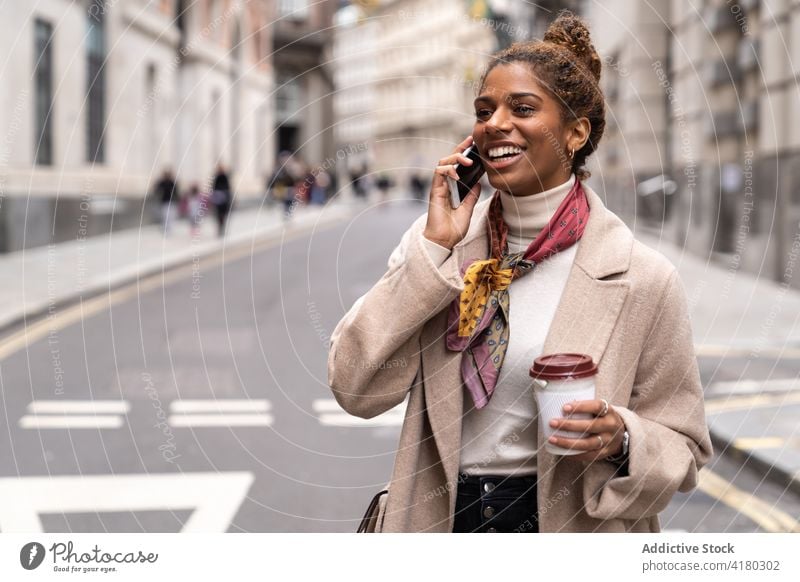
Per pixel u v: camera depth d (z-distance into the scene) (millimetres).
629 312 1436
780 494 4188
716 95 13711
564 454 1332
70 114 16016
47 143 15500
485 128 1428
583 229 1478
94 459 4461
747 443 4703
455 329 1464
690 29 14930
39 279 11398
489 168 1443
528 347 1466
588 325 1430
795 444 4652
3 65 13797
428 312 1396
